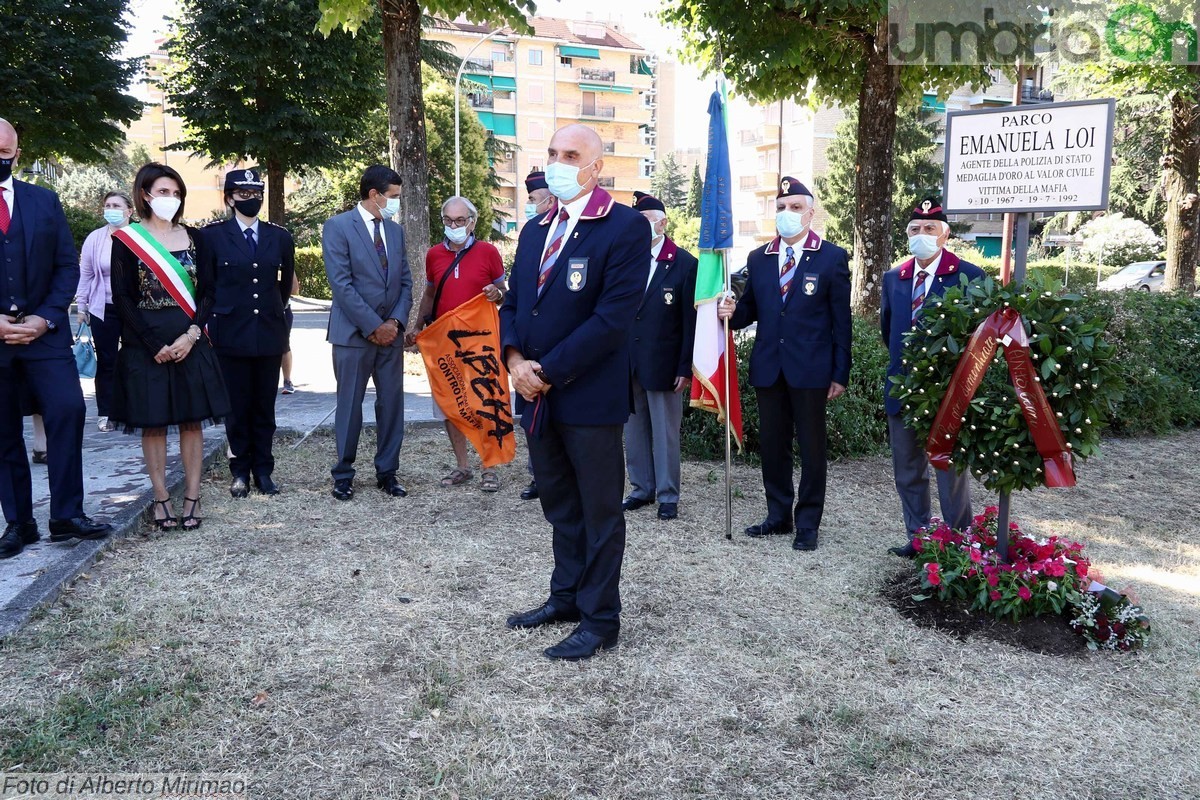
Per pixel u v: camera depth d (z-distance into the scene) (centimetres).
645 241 353
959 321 397
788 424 525
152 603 402
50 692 321
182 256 493
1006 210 480
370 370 589
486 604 416
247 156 2233
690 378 566
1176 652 382
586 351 342
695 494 628
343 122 2280
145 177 484
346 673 345
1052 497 657
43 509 516
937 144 3981
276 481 623
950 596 415
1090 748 305
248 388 579
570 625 394
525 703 325
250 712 314
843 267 501
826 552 504
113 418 488
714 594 436
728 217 520
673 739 304
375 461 609
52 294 446
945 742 306
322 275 3042
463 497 599
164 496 509
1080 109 446
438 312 618
